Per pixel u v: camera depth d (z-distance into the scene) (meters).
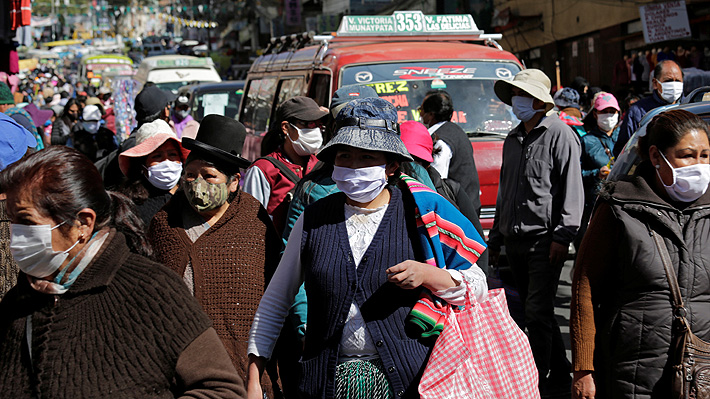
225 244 3.32
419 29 8.80
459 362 2.46
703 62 14.98
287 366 3.23
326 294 2.59
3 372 1.97
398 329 2.54
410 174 3.26
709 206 3.02
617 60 18.77
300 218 2.79
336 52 7.80
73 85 40.50
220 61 42.00
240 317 3.23
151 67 20.92
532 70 5.27
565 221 4.95
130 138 5.21
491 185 7.02
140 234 2.18
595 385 3.19
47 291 1.97
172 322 2.00
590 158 6.80
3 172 1.98
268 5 39.06
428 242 2.59
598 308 3.22
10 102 6.94
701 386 2.91
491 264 5.65
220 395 2.01
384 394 2.52
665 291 2.99
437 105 5.36
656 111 3.75
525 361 2.60
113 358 1.94
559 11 22.02
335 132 2.63
